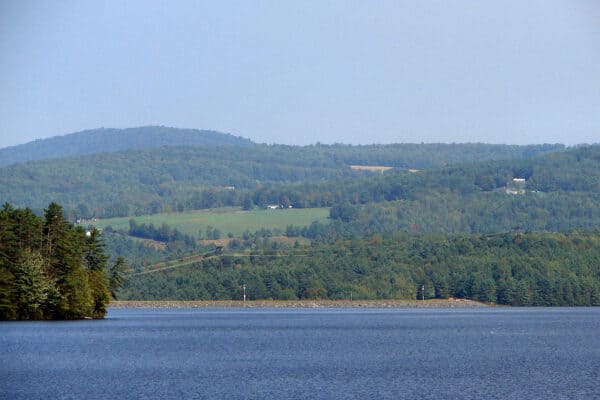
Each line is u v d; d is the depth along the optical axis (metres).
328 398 198.62
